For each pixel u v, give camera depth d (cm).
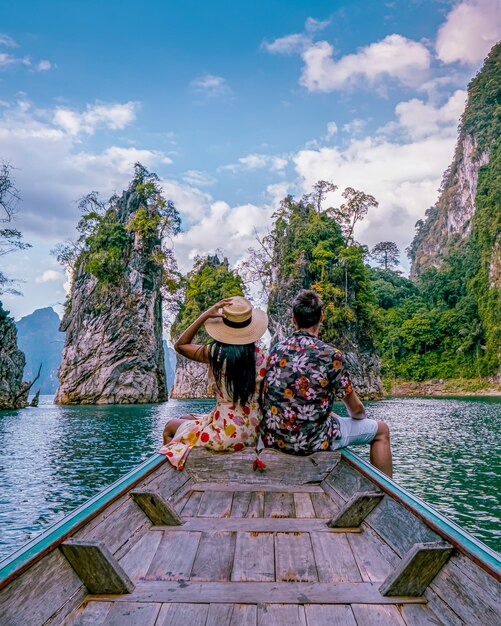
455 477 1260
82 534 261
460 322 9894
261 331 416
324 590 238
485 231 9675
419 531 272
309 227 7362
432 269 11338
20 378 4603
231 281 8088
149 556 277
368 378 7200
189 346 428
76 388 5531
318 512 349
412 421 3091
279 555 279
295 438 410
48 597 212
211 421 427
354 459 388
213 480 408
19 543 766
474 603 207
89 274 5912
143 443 1956
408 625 212
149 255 6025
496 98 14438
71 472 1337
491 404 5338
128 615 217
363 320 7312
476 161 14238
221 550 285
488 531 808
